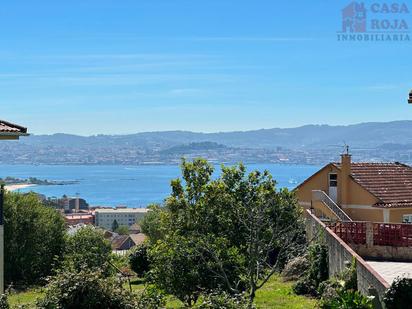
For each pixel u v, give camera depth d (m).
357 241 29.30
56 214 49.62
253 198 25.45
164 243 24.50
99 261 38.50
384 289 17.94
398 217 38.72
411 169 42.78
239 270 23.34
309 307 23.59
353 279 22.09
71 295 15.73
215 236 24.92
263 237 23.27
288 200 26.02
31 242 46.75
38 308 15.74
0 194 21.52
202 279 23.52
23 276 46.50
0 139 21.27
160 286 23.88
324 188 41.84
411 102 23.86
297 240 27.80
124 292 16.25
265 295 27.30
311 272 28.16
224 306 16.34
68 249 46.19
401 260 27.94
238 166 26.38
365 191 39.44
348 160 40.62
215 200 25.45
